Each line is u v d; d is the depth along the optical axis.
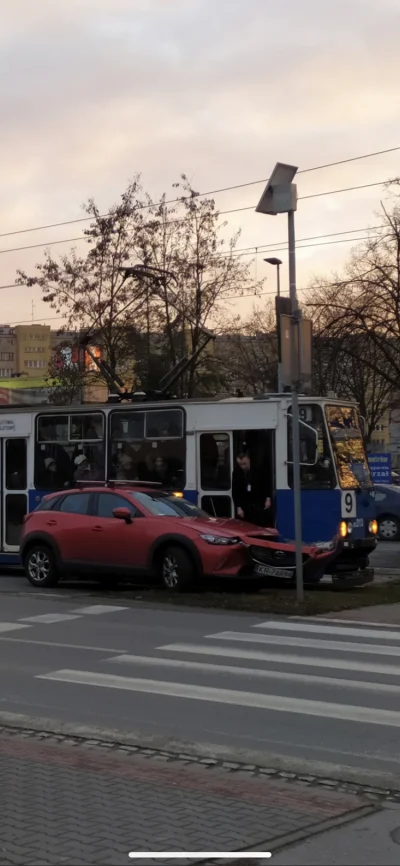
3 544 19.09
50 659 9.94
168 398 18.34
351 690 8.49
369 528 16.09
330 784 5.80
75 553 15.59
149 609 13.54
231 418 16.56
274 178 13.96
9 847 4.62
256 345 42.53
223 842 4.74
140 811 5.19
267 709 7.79
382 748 6.66
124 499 15.41
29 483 18.81
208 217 34.19
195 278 34.12
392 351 18.17
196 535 14.40
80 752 6.48
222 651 10.37
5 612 13.32
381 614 13.12
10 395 54.84
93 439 18.09
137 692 8.41
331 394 19.86
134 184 34.28
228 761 6.27
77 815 5.11
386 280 17.75
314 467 15.78
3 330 116.00
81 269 34.28
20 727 7.21
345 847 4.72
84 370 34.41
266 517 16.09
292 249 13.95
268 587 15.88
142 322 34.25
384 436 64.81
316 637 11.30
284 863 4.52
